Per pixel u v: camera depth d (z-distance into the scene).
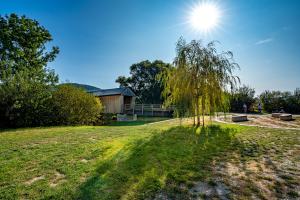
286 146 6.61
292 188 3.55
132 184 3.67
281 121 14.74
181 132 9.68
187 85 11.65
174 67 12.27
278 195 3.29
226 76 11.59
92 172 4.21
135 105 31.20
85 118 17.38
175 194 3.32
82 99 16.95
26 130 10.62
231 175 4.15
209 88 11.59
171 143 7.12
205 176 4.08
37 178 3.93
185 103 11.67
